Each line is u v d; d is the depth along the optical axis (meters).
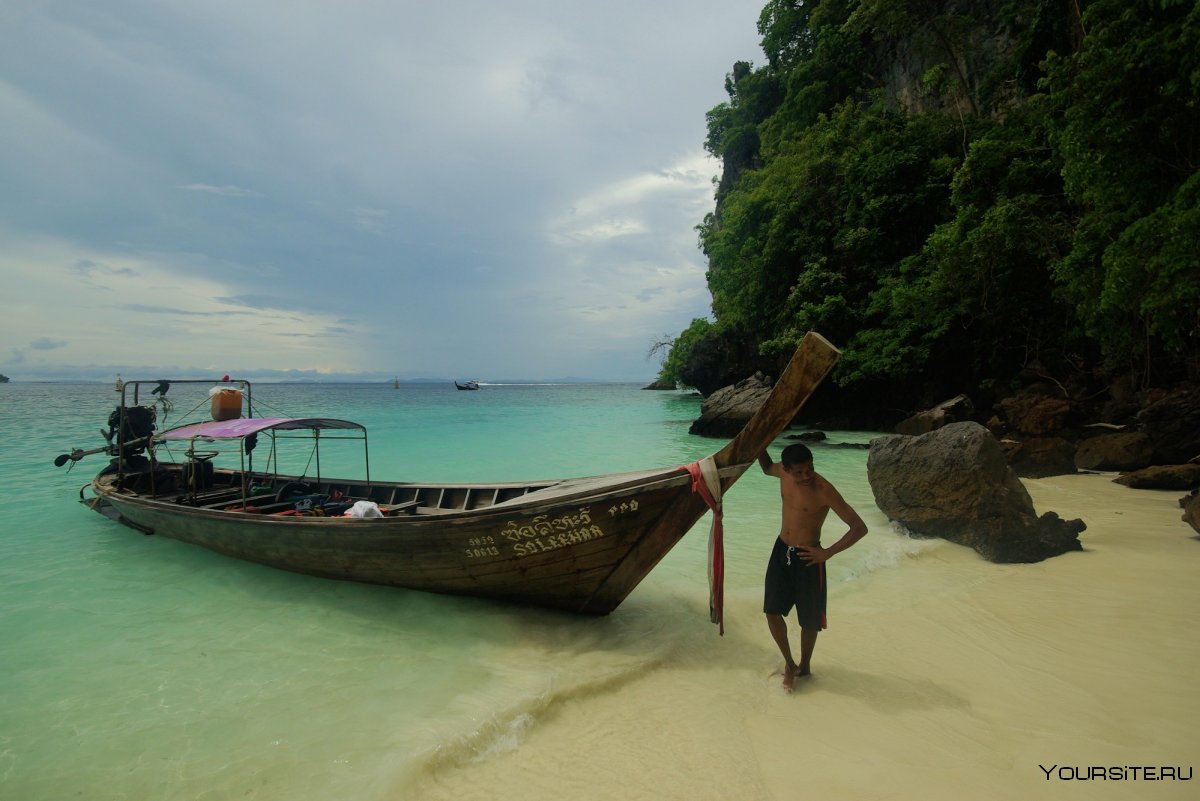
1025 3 22.59
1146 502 9.34
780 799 2.85
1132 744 3.19
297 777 3.17
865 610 5.28
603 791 2.96
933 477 7.51
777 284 26.92
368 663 4.49
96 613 5.58
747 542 7.81
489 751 3.32
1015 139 19.39
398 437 22.44
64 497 11.02
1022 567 6.32
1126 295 11.62
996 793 2.84
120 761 3.38
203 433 7.25
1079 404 17.05
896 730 3.43
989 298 19.52
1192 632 4.56
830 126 28.12
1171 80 10.58
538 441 21.16
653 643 4.64
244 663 4.54
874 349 21.94
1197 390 12.70
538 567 4.89
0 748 3.52
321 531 5.76
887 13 26.19
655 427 27.06
